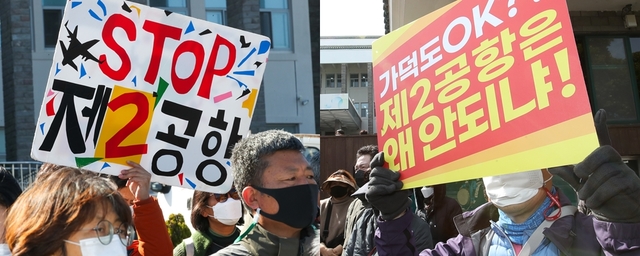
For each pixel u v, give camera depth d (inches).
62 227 58.8
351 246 59.2
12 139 192.5
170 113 86.4
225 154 88.0
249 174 74.2
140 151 84.5
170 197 143.7
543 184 45.3
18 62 197.9
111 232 60.7
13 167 174.2
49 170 81.3
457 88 50.3
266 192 72.9
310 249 74.6
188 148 86.7
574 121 42.7
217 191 87.1
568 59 43.1
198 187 86.5
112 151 83.0
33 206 60.5
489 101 47.8
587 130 42.0
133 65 85.3
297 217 73.0
